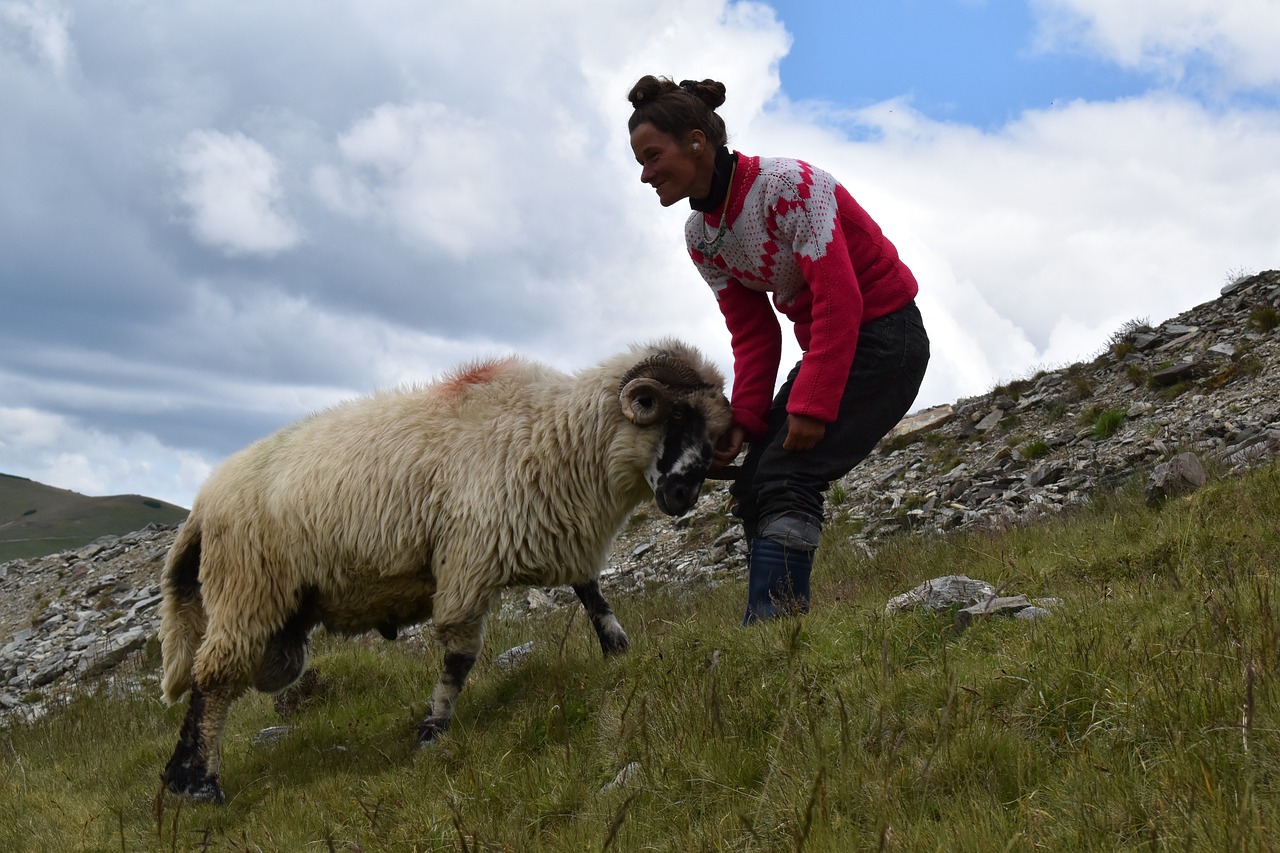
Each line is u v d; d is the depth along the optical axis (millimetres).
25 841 5242
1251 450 8055
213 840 4547
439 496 5250
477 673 6445
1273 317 13281
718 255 4793
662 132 4461
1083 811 2551
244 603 5531
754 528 5074
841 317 4375
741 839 2938
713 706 3625
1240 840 2174
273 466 5629
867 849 2650
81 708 9414
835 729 3475
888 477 13734
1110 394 13477
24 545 128500
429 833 3738
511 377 5598
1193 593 3877
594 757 4062
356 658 7656
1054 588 4781
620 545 14773
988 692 3447
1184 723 2865
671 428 5141
